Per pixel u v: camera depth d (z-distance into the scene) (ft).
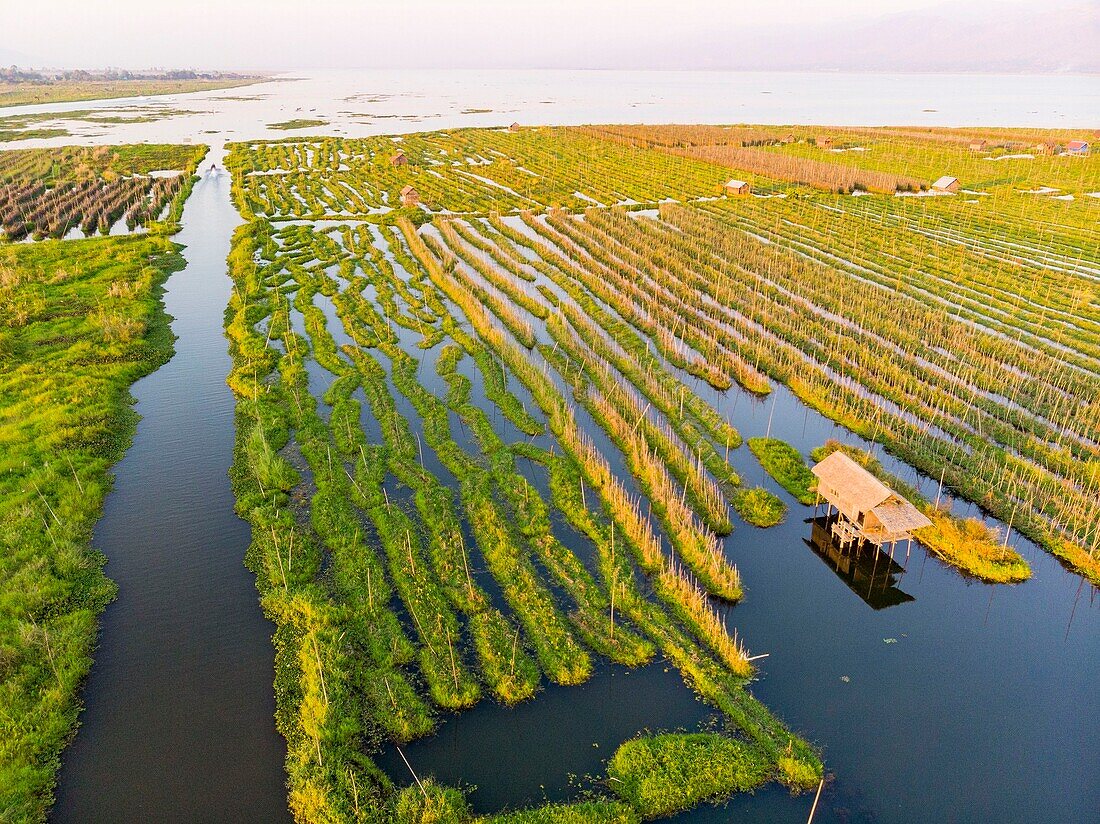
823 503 132.46
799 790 80.18
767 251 263.08
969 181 390.83
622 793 80.18
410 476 135.44
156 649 99.19
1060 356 183.11
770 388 171.01
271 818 77.87
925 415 156.15
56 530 117.91
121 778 81.87
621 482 136.67
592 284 234.99
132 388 173.37
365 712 89.56
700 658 97.09
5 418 152.15
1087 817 78.02
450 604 106.52
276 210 342.03
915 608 108.37
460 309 221.05
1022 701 92.58
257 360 182.09
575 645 98.53
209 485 135.64
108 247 273.33
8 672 92.02
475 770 83.10
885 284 238.07
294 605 104.47
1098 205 330.95
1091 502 124.16
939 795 80.28
